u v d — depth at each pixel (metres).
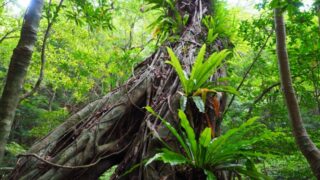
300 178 5.79
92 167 2.64
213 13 4.29
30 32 2.04
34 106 11.23
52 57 7.79
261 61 5.17
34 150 2.67
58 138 2.77
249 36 4.90
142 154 2.53
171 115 2.69
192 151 2.39
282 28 3.20
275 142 4.24
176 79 3.01
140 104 3.01
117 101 2.98
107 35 9.03
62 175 2.51
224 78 3.11
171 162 2.16
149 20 9.77
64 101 12.95
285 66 3.12
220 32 4.12
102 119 2.82
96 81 8.77
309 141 2.88
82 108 3.09
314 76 4.71
